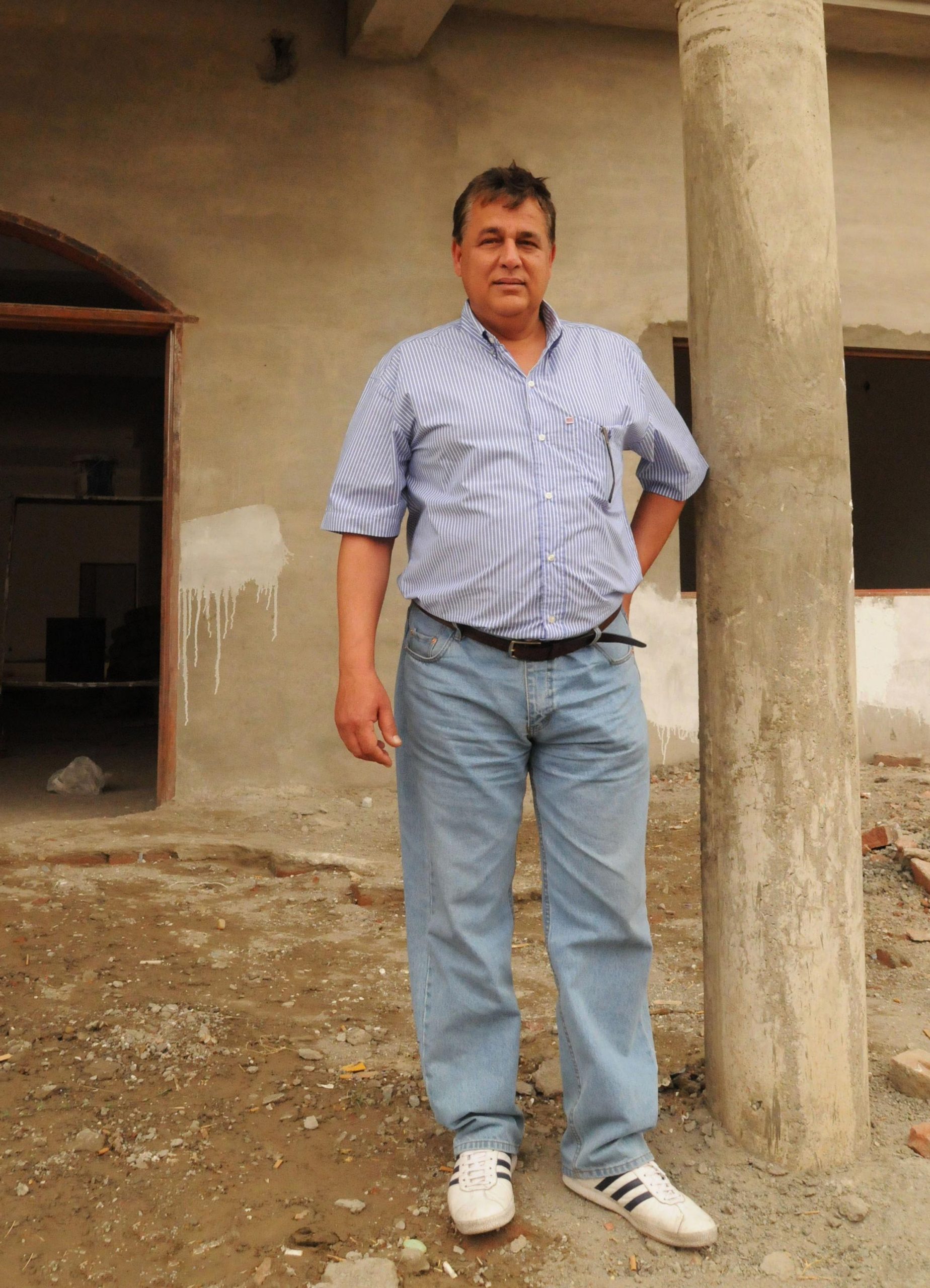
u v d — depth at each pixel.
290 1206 2.04
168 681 5.53
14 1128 2.31
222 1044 2.74
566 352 2.01
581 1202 2.04
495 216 1.92
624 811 2.00
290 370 5.69
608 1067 1.99
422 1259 1.87
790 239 2.17
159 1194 2.08
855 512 9.99
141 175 5.55
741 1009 2.16
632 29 6.14
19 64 5.44
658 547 2.25
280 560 5.65
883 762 6.21
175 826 4.90
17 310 5.41
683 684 6.16
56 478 18.48
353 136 5.77
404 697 2.05
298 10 5.70
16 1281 1.83
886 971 3.20
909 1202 2.01
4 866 4.34
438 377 1.94
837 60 6.45
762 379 2.16
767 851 2.12
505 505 1.89
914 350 6.55
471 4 5.86
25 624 18.84
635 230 6.14
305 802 5.42
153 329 5.61
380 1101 2.45
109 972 3.20
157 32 5.56
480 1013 2.03
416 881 2.10
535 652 1.92
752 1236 1.94
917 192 6.55
